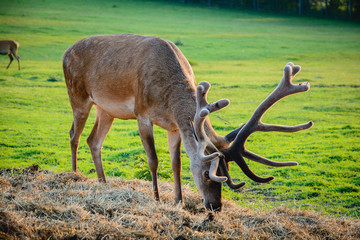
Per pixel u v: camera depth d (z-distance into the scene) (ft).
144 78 33.30
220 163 28.19
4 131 68.90
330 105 92.48
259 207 36.70
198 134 28.12
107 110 37.45
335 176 46.96
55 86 113.91
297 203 38.83
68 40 203.82
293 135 67.92
